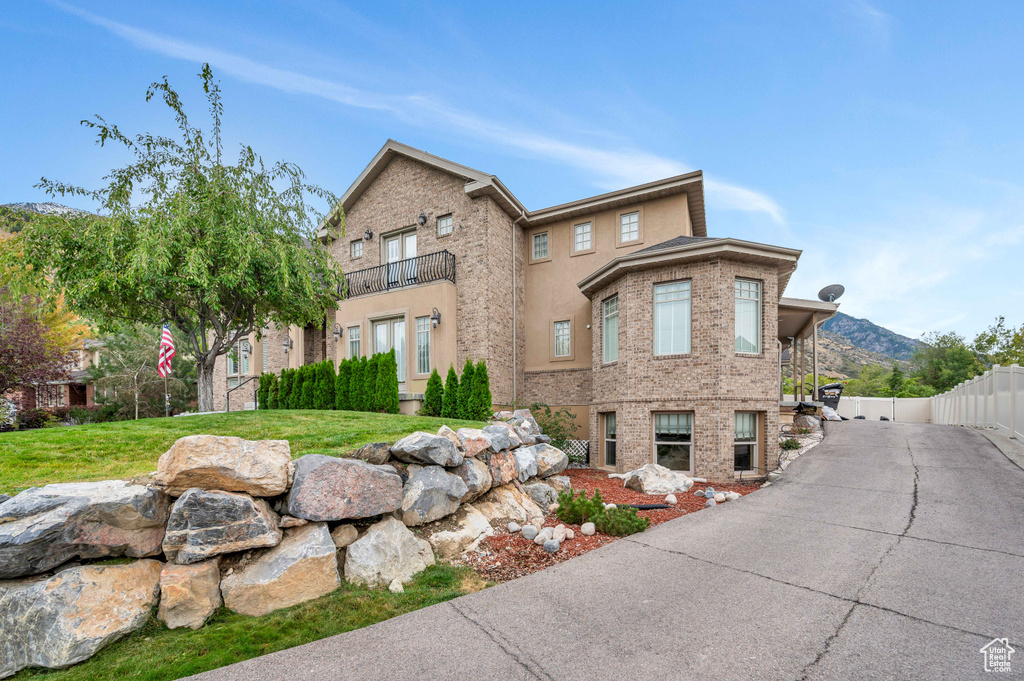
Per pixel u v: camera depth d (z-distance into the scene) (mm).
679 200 14914
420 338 15219
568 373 16203
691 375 11391
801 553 5297
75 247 9172
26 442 6039
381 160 17016
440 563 5109
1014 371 11430
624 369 12336
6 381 16250
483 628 3621
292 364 19953
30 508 3424
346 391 12609
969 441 11602
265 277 10336
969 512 6648
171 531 3781
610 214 15938
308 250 11266
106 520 3619
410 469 5727
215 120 10281
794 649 3275
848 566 4863
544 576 4719
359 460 5285
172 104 9648
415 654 3230
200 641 3432
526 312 17141
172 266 9195
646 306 12078
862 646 3303
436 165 15711
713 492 8445
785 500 7781
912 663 3070
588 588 4406
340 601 4098
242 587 3895
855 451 11398
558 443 13641
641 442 11930
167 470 3979
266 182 10328
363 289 16812
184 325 10914
